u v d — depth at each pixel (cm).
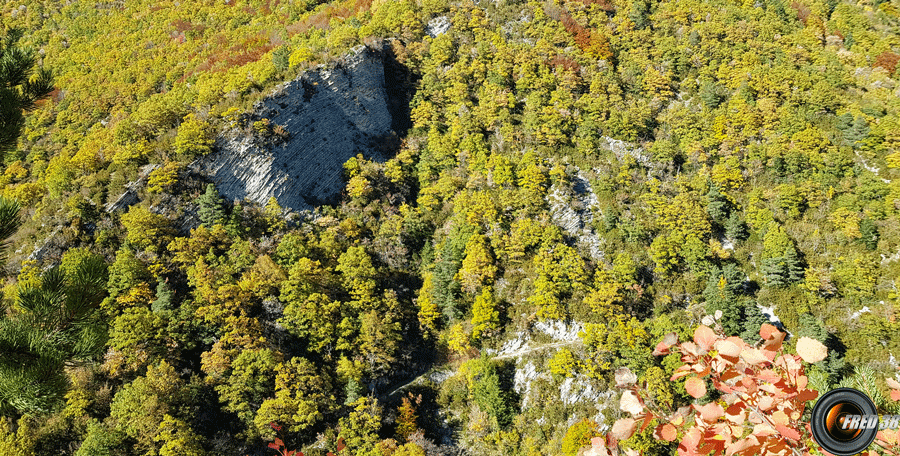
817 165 7531
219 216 6806
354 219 7525
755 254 6769
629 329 5831
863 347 5716
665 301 6228
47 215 6378
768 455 501
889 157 7600
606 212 6962
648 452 3919
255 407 5572
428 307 6594
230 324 5972
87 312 998
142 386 5169
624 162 7544
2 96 1120
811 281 6250
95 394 5219
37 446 4812
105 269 1038
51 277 1005
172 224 6662
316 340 6162
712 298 6084
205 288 6069
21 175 7381
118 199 6588
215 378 5638
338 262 6950
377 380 6047
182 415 5209
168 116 7412
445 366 6316
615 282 6259
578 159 7631
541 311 6197
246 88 7775
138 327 5603
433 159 8194
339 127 8188
